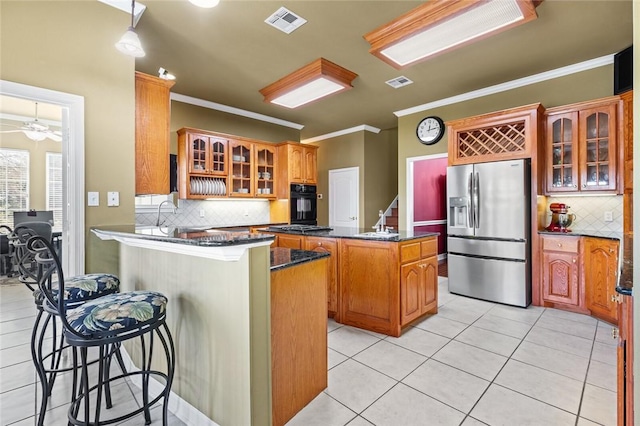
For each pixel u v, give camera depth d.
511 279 3.50
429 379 2.02
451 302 3.66
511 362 2.23
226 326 1.42
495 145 3.85
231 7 2.51
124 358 2.21
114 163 2.41
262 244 1.32
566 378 2.01
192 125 4.67
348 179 6.59
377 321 2.79
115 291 1.81
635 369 0.61
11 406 1.75
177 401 1.70
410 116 5.14
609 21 2.72
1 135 5.29
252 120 5.48
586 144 3.29
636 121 0.60
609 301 2.89
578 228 3.58
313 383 1.81
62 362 2.25
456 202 3.96
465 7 2.30
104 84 2.37
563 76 3.67
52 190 5.77
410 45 2.79
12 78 1.98
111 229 2.13
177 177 4.35
